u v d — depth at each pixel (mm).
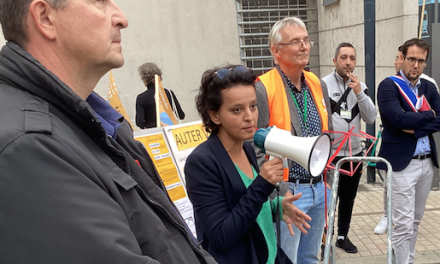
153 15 6949
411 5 4566
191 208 2379
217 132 1486
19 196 547
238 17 7285
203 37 7152
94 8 716
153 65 4898
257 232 1397
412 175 2709
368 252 3295
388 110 2750
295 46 2143
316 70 7602
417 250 3262
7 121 587
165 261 790
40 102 658
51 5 682
